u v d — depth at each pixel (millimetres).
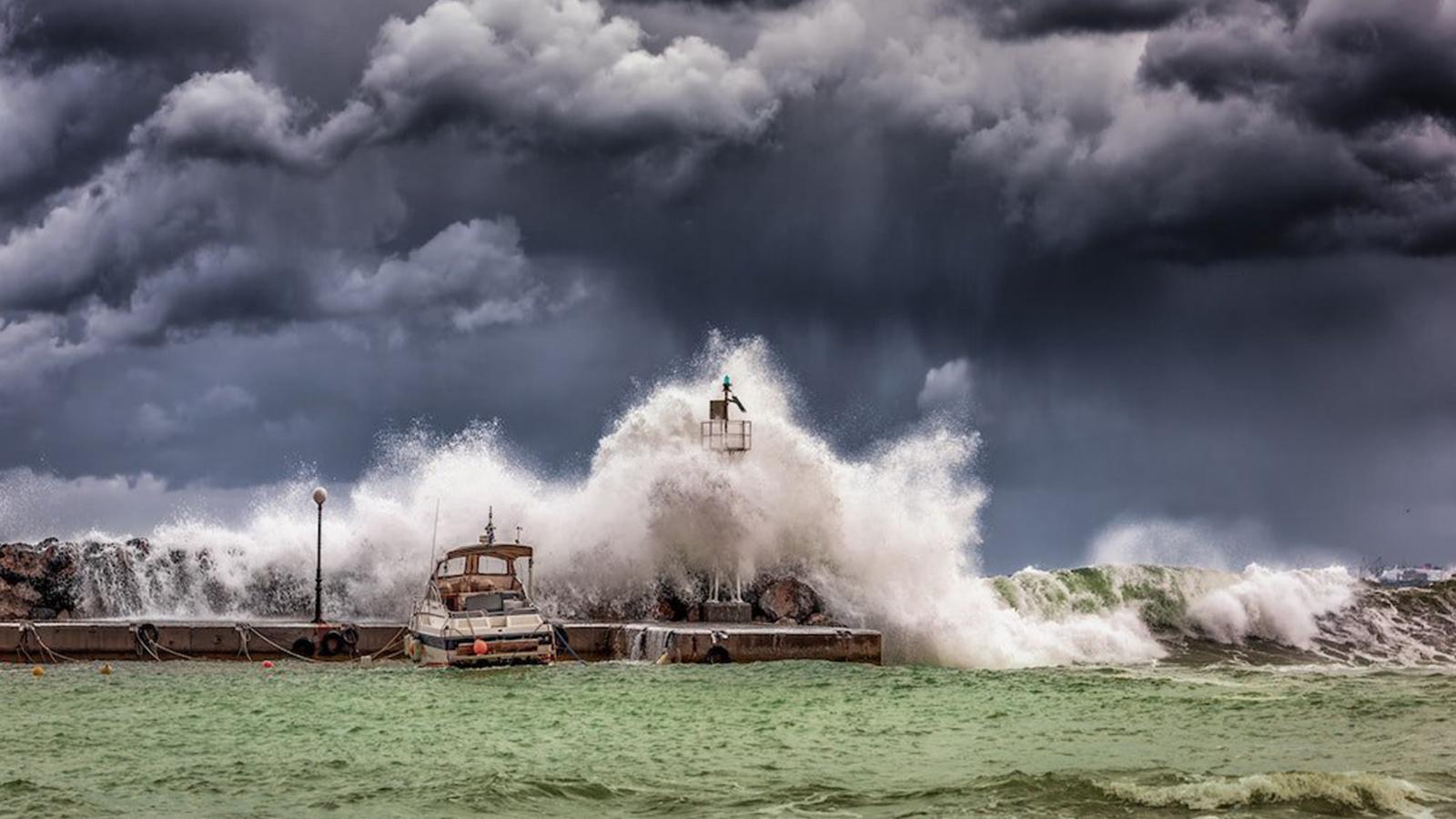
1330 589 59719
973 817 24016
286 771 28344
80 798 25953
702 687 39969
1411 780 26328
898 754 29797
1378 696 37375
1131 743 30750
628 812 24812
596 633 48125
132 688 40531
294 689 40188
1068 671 44719
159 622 49469
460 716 35125
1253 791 24891
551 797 25891
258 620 53406
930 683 40562
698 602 53594
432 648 45062
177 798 25953
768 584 55281
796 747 30766
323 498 49812
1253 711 35031
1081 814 24031
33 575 55656
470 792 26266
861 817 24156
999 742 31234
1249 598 58219
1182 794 24906
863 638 46000
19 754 30250
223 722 34500
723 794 25969
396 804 25391
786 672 42906
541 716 35094
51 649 47000
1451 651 56250
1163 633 57906
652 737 32094
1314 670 46219
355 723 34219
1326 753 29281
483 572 48531
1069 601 57062
